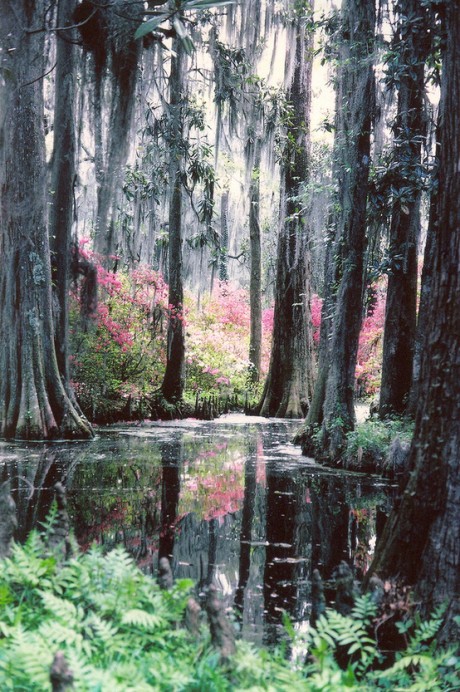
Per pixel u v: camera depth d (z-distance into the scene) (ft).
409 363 43.57
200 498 31.01
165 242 75.56
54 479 33.71
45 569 13.30
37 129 47.01
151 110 61.46
